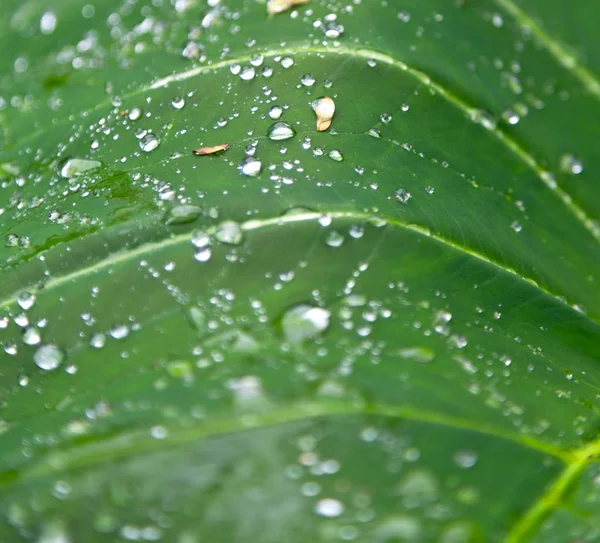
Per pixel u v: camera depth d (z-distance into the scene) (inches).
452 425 15.0
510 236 15.9
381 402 15.0
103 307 15.3
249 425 14.9
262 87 16.3
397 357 15.1
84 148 16.2
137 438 14.8
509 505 14.9
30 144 16.4
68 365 15.2
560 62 17.0
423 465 14.9
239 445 14.8
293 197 15.6
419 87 16.4
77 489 14.7
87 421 14.9
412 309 15.3
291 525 14.7
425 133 16.2
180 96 16.3
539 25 17.1
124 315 15.3
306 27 16.6
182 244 15.4
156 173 15.8
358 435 14.9
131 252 15.4
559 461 15.0
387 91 16.3
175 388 15.0
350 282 15.4
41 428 14.9
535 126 16.6
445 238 15.6
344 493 14.8
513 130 16.5
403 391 15.0
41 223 15.7
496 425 15.1
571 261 16.0
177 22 16.9
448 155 16.1
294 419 14.9
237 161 15.8
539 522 14.8
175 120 16.2
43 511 14.7
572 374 15.4
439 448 14.9
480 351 15.3
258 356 15.1
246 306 15.3
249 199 15.6
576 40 17.1
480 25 17.0
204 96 16.3
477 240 15.7
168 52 16.7
